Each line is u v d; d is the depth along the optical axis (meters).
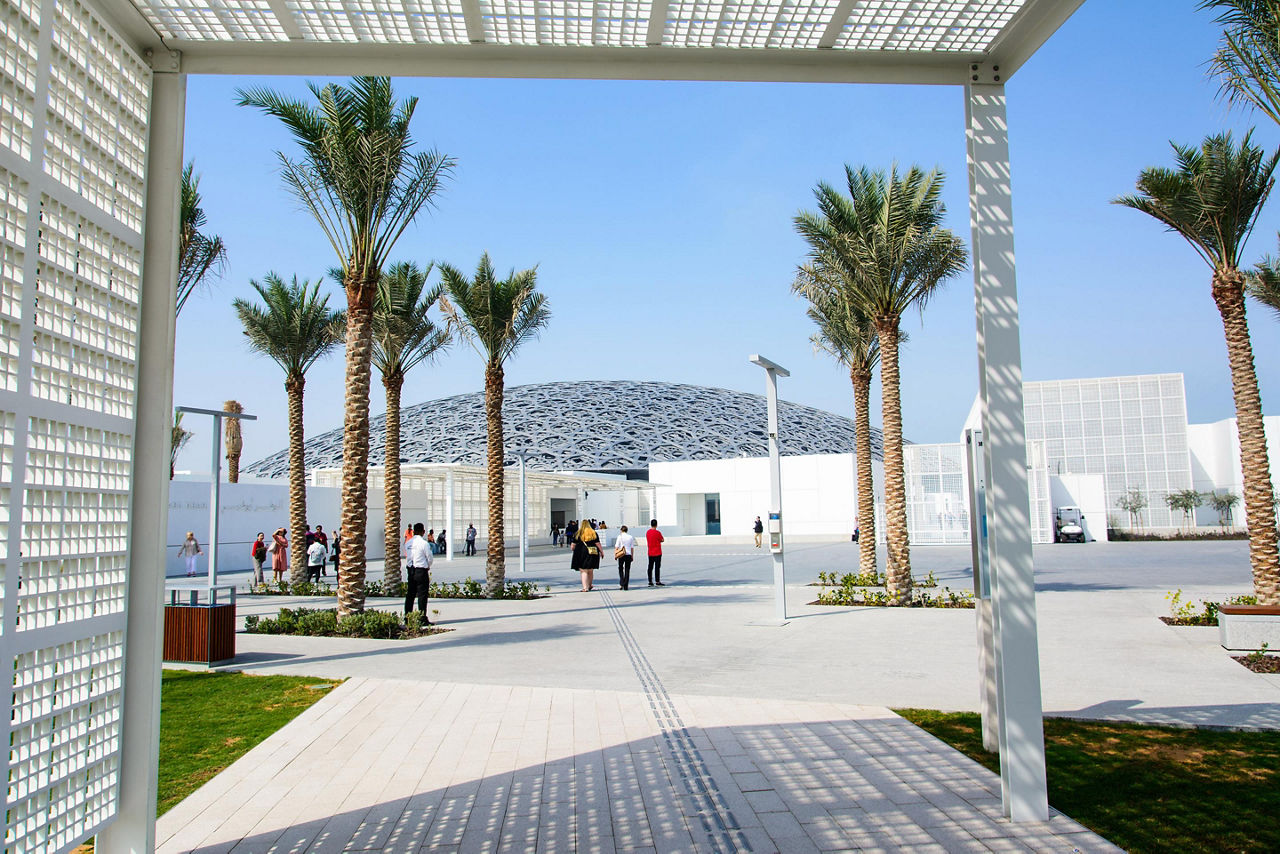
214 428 12.98
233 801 4.63
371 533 33.06
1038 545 34.69
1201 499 42.28
